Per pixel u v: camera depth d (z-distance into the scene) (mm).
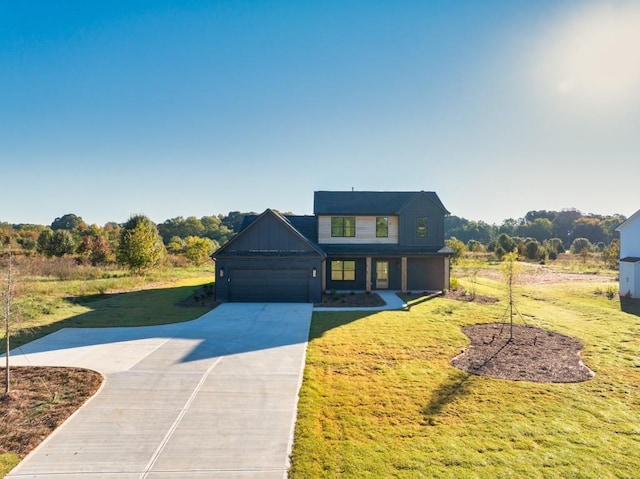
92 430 6027
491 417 6461
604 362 9344
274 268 18406
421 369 8789
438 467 5039
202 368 8805
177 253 48469
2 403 6887
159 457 5332
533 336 11789
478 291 21625
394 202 22938
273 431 6027
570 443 5648
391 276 22281
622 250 21266
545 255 47500
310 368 8852
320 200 22891
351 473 4930
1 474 4938
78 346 10555
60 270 26391
